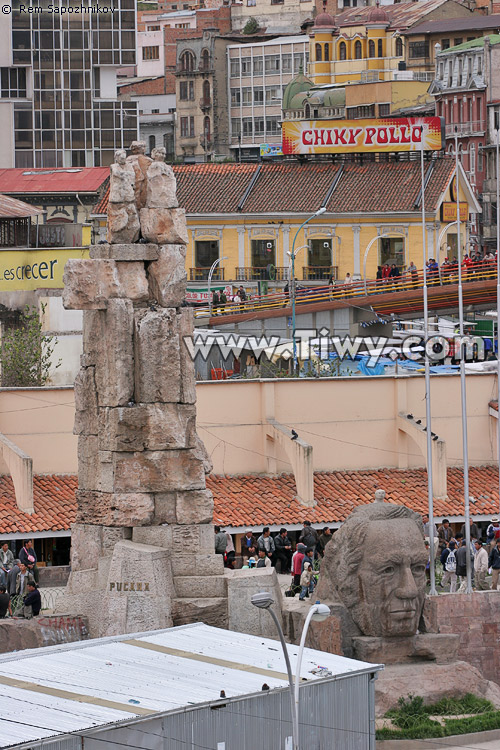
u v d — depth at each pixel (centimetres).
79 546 5809
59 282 11156
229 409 8312
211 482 8212
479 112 19912
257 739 4725
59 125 19425
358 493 8306
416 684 5703
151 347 5706
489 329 12812
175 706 4553
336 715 4953
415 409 8606
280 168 15938
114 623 5581
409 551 5762
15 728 4353
